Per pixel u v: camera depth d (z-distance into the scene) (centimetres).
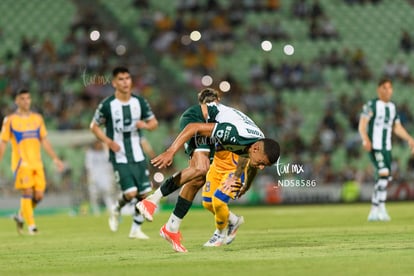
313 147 8288
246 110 8756
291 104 9012
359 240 2930
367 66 9825
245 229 3931
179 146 2309
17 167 4138
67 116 8075
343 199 7606
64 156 7200
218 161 2808
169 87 9112
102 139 3547
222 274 1908
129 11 9831
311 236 3234
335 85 9344
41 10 9750
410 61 9988
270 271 1948
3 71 8581
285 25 10012
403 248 2516
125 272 2009
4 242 3491
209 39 9662
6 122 4178
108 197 6362
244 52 9681
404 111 8662
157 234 3791
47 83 8506
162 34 9594
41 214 6712
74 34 9350
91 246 3058
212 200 2714
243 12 10056
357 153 8319
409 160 7875
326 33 10044
